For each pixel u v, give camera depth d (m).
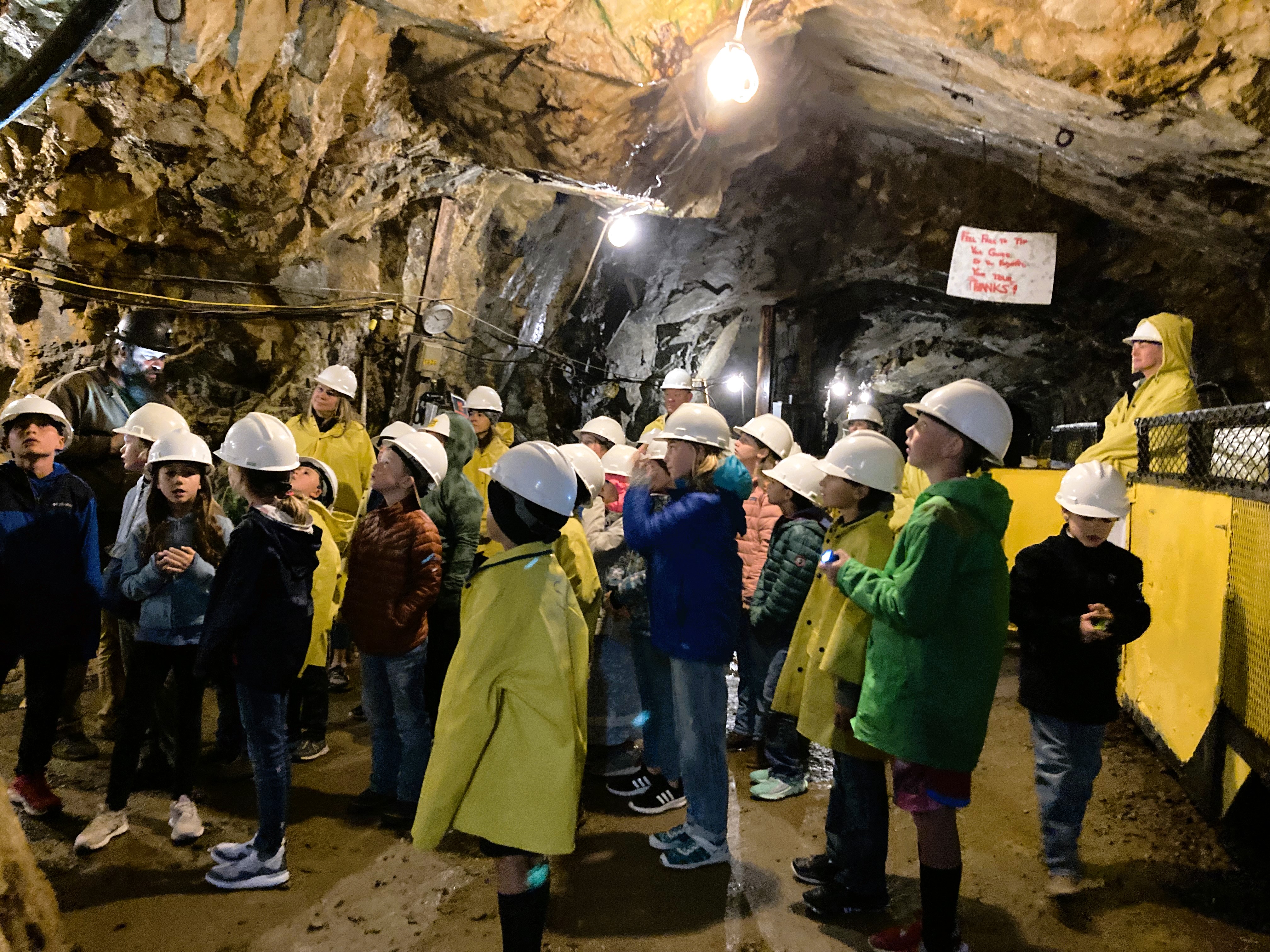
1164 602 4.48
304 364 7.60
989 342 16.67
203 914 3.05
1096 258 11.63
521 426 11.35
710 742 3.36
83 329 6.09
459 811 2.50
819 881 3.33
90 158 5.50
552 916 3.08
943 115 8.69
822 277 14.25
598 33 5.92
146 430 3.95
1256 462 3.44
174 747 3.75
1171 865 3.44
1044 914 3.12
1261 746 3.24
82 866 3.33
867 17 6.78
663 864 3.46
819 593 3.41
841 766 3.13
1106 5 5.89
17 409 3.74
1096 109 6.68
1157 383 5.05
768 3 6.24
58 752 4.36
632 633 4.07
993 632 2.66
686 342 14.87
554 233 9.93
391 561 3.70
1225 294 10.34
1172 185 7.88
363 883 3.30
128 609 3.55
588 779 4.41
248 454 3.16
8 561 3.63
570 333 12.12
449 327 9.05
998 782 4.38
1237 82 5.84
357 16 5.49
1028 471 7.03
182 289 6.64
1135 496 5.06
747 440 5.21
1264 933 2.98
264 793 3.20
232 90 5.30
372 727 3.90
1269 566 3.23
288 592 3.17
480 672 2.46
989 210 11.59
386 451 3.78
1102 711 3.17
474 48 5.89
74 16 2.14
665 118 6.81
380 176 6.89
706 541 3.28
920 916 2.89
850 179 12.60
